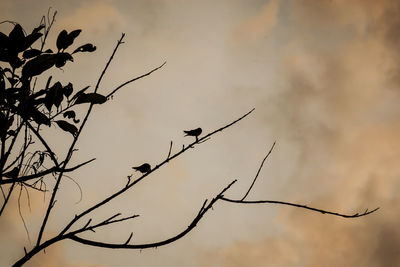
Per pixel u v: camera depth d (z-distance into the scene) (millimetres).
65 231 5484
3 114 5773
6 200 5633
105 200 5590
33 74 5805
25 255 5375
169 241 5445
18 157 5715
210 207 5535
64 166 5688
